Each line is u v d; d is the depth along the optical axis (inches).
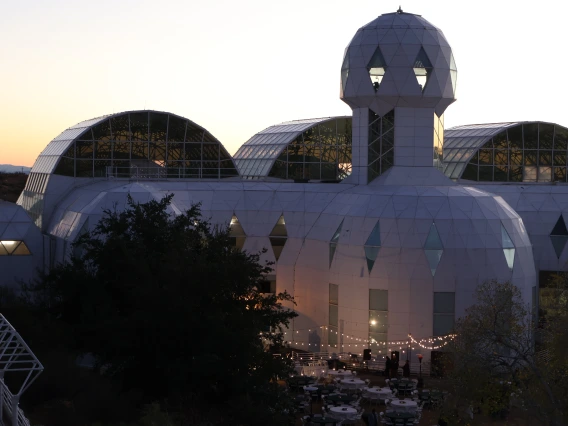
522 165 3651.6
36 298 2348.7
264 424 1653.5
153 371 1754.4
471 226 2608.3
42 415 1621.6
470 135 3750.0
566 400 1651.1
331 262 2723.9
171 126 3233.3
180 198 2908.5
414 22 2952.8
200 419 1657.2
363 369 2571.4
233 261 1861.5
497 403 1776.6
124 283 1812.3
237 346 1701.5
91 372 1838.1
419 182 2950.3
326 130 3587.6
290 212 2947.8
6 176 7775.6
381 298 2598.4
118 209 2645.2
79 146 3110.2
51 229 2965.1
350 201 2802.7
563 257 3056.1
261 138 3887.8
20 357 1763.0
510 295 1914.4
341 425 1983.3
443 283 2566.4
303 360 2630.4
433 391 1946.4
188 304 1689.2
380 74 2918.3
